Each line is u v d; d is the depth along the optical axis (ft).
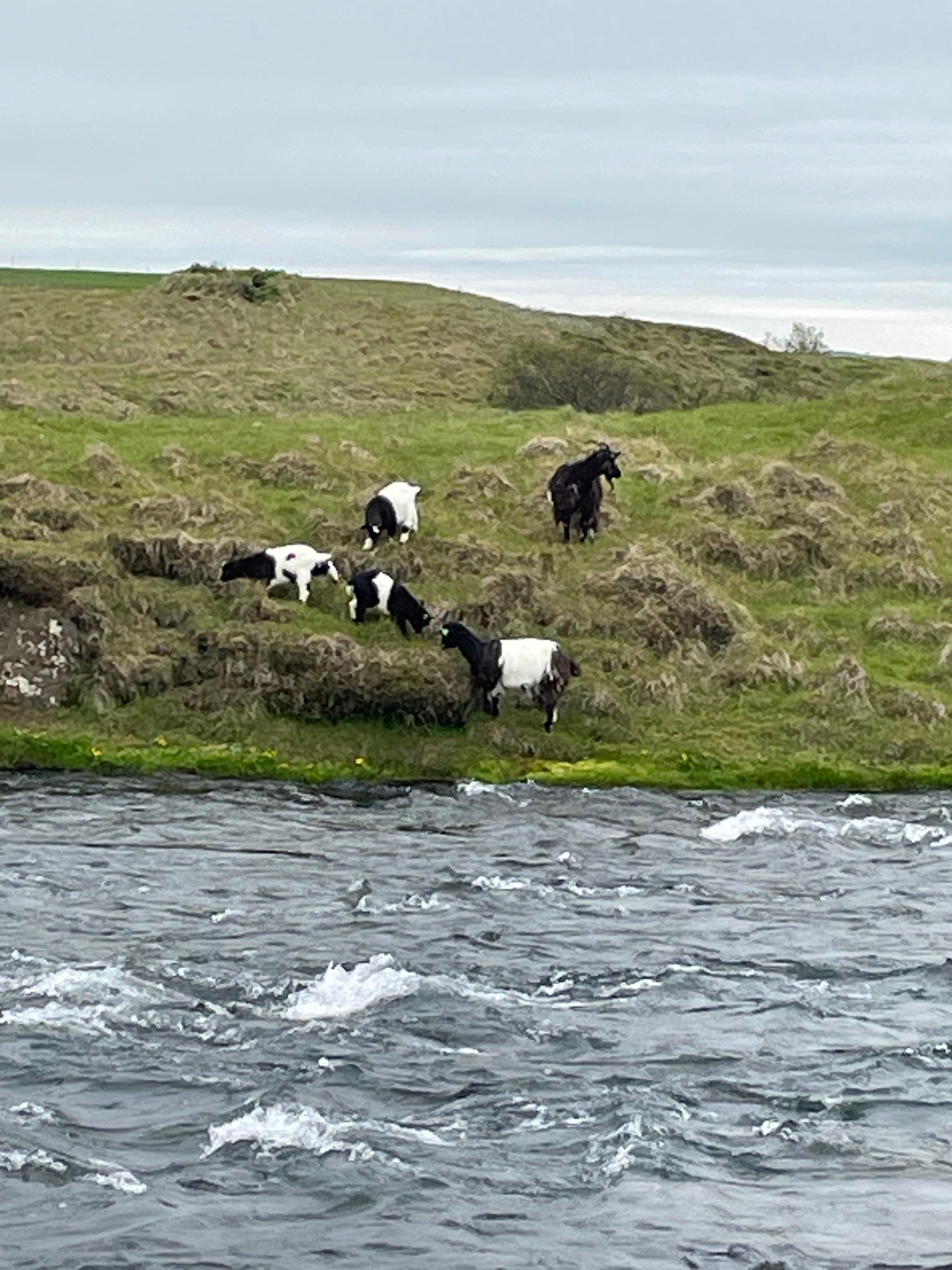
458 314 290.56
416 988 64.95
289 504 139.23
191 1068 56.65
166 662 114.11
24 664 113.80
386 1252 45.03
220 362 245.24
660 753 111.55
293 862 86.12
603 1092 55.57
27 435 152.46
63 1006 61.87
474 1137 51.98
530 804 101.19
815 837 94.32
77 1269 43.68
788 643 126.72
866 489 158.51
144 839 90.02
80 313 266.77
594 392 244.63
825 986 67.31
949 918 78.13
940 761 113.50
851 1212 47.78
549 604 123.85
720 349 300.61
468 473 148.25
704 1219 47.11
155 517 131.03
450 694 112.16
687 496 149.89
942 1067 58.39
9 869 82.84
